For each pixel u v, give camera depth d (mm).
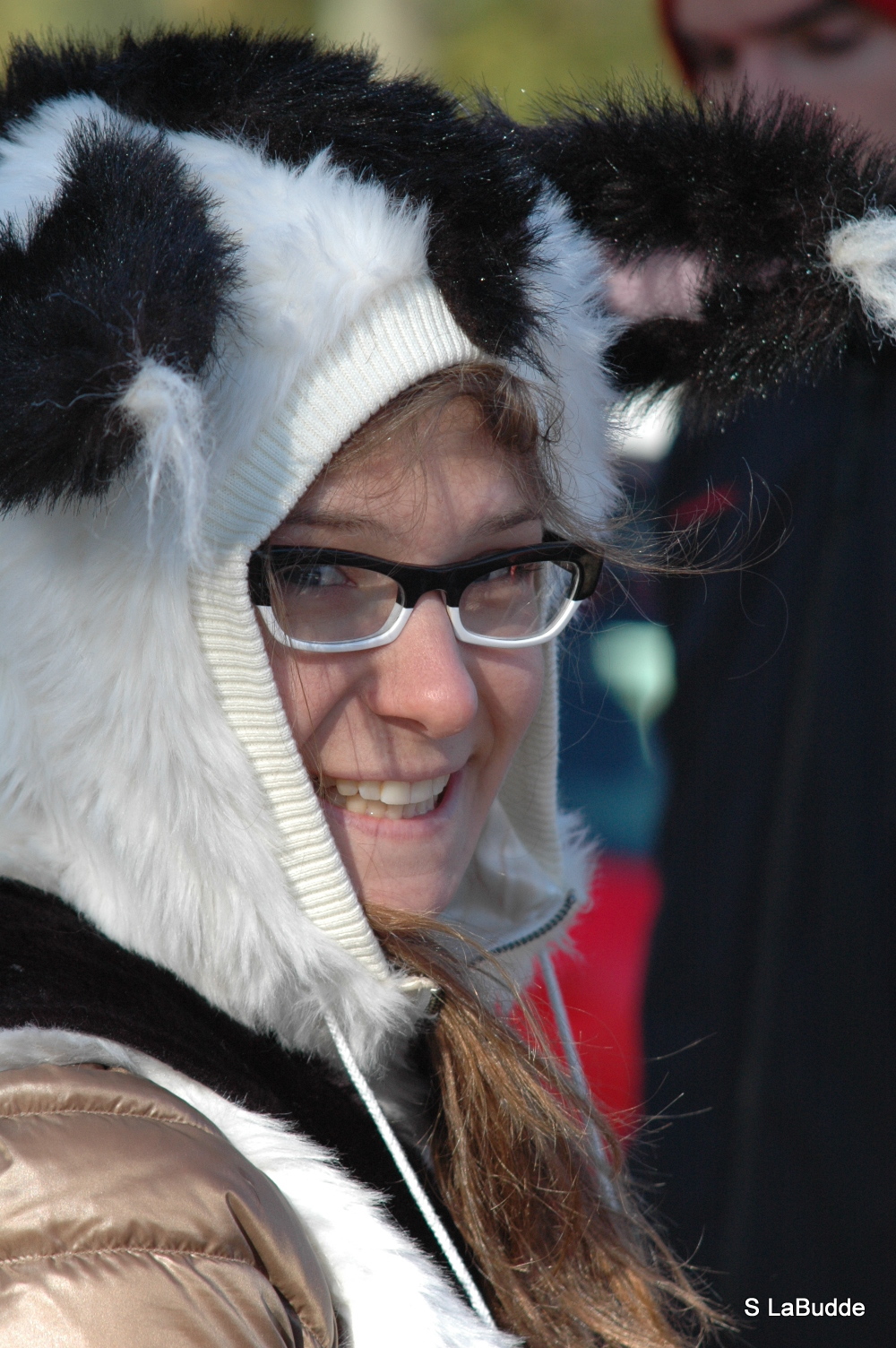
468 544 2309
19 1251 1519
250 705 2076
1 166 2156
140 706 1993
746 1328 3895
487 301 2148
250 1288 1619
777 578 4086
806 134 2699
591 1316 2521
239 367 1986
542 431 2363
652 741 4656
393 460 2146
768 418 4160
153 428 1734
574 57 13117
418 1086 2578
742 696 4137
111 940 2037
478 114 2594
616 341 2770
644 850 5707
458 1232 2426
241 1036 2160
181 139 2139
